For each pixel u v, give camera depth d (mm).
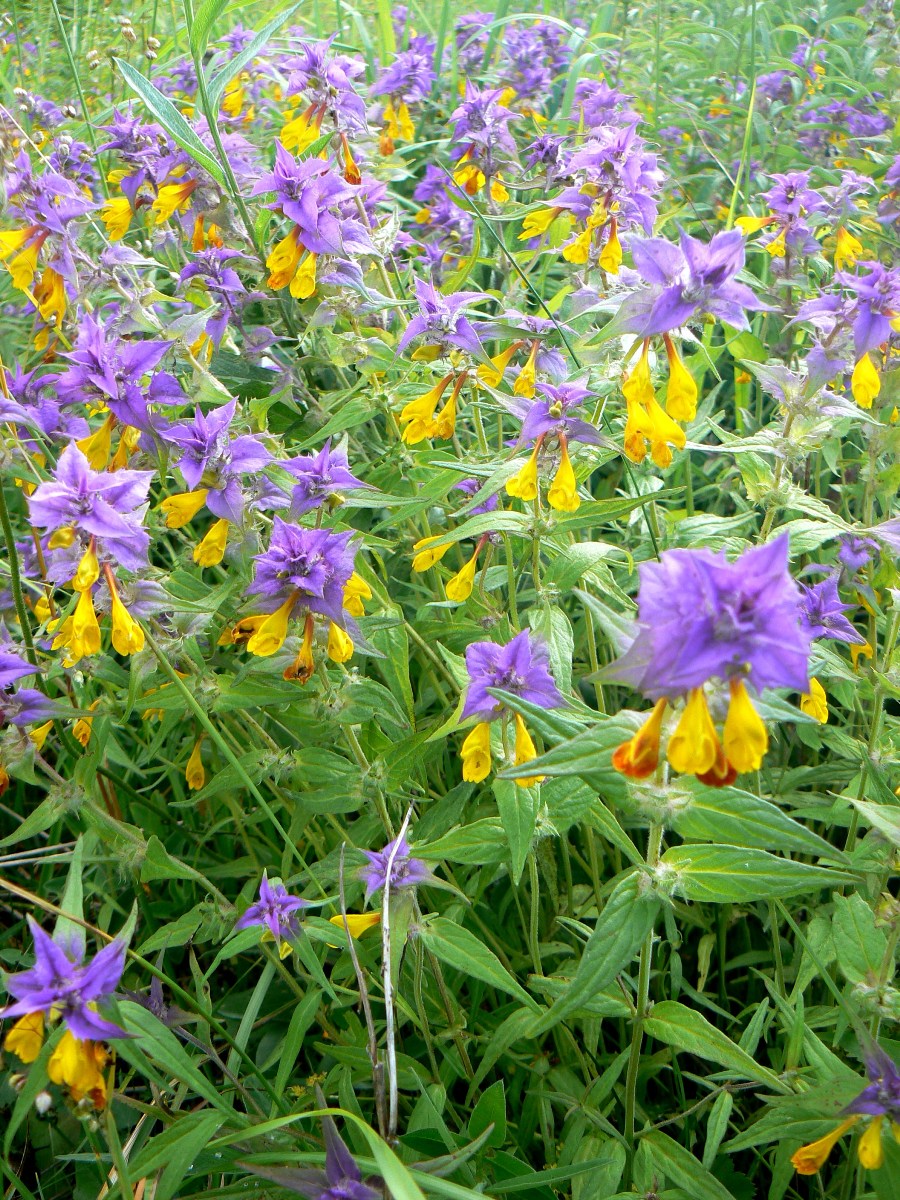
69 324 462
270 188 415
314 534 334
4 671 331
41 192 412
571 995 267
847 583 432
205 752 473
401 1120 397
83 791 362
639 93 815
